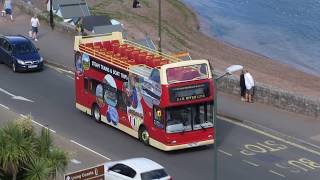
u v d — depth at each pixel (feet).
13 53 242.58
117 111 189.47
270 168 170.81
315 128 193.88
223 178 164.55
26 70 240.53
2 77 236.63
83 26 285.23
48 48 265.95
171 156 176.04
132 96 182.50
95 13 378.53
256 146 183.52
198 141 176.86
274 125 195.62
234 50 349.61
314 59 344.08
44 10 329.72
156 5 408.26
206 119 176.96
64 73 242.17
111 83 189.67
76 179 108.99
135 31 343.46
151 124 177.27
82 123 197.36
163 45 325.83
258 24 406.82
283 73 310.86
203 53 329.52
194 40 357.00
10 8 301.84
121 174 146.92
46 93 221.66
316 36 384.88
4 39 248.93
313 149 181.98
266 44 367.25
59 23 286.66
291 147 183.32
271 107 208.64
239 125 197.47
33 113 204.23
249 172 168.35
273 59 340.80
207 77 174.70
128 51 189.88
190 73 172.55
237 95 216.74
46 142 106.73
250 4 450.30
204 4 447.01
